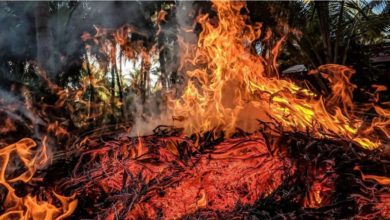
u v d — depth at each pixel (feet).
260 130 7.21
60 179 6.66
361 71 30.66
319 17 31.07
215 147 6.95
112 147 7.23
